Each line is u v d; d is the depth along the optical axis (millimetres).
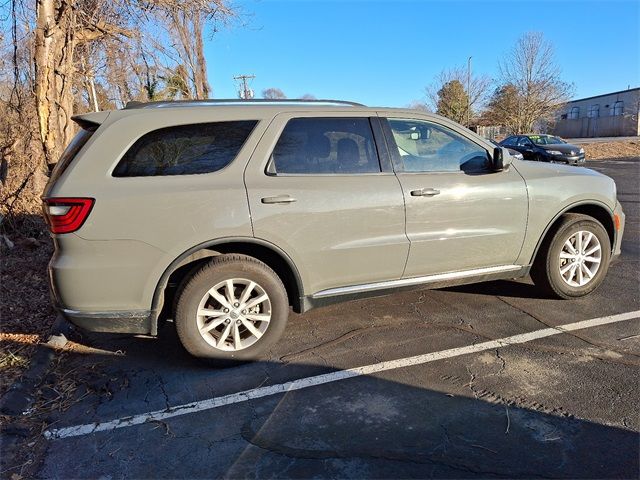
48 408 3055
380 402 3020
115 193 3098
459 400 3016
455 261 4027
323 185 3537
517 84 38000
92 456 2604
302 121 3607
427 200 3816
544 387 3131
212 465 2510
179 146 3307
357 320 4277
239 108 3500
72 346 3879
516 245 4223
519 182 4164
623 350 3604
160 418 2928
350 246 3635
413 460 2494
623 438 2625
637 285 5016
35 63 6047
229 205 3277
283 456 2555
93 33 7316
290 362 3564
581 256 4520
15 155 6852
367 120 3791
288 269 3555
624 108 52188
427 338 3887
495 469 2416
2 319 4305
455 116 43281
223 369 3498
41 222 6766
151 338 4020
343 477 2389
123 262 3139
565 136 62312
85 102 10430
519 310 4395
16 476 2451
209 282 3344
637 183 13969
